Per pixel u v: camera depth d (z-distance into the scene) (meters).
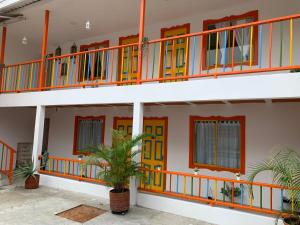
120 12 6.88
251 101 5.39
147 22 7.37
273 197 5.43
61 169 9.05
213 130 6.31
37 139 6.78
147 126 7.26
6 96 7.60
